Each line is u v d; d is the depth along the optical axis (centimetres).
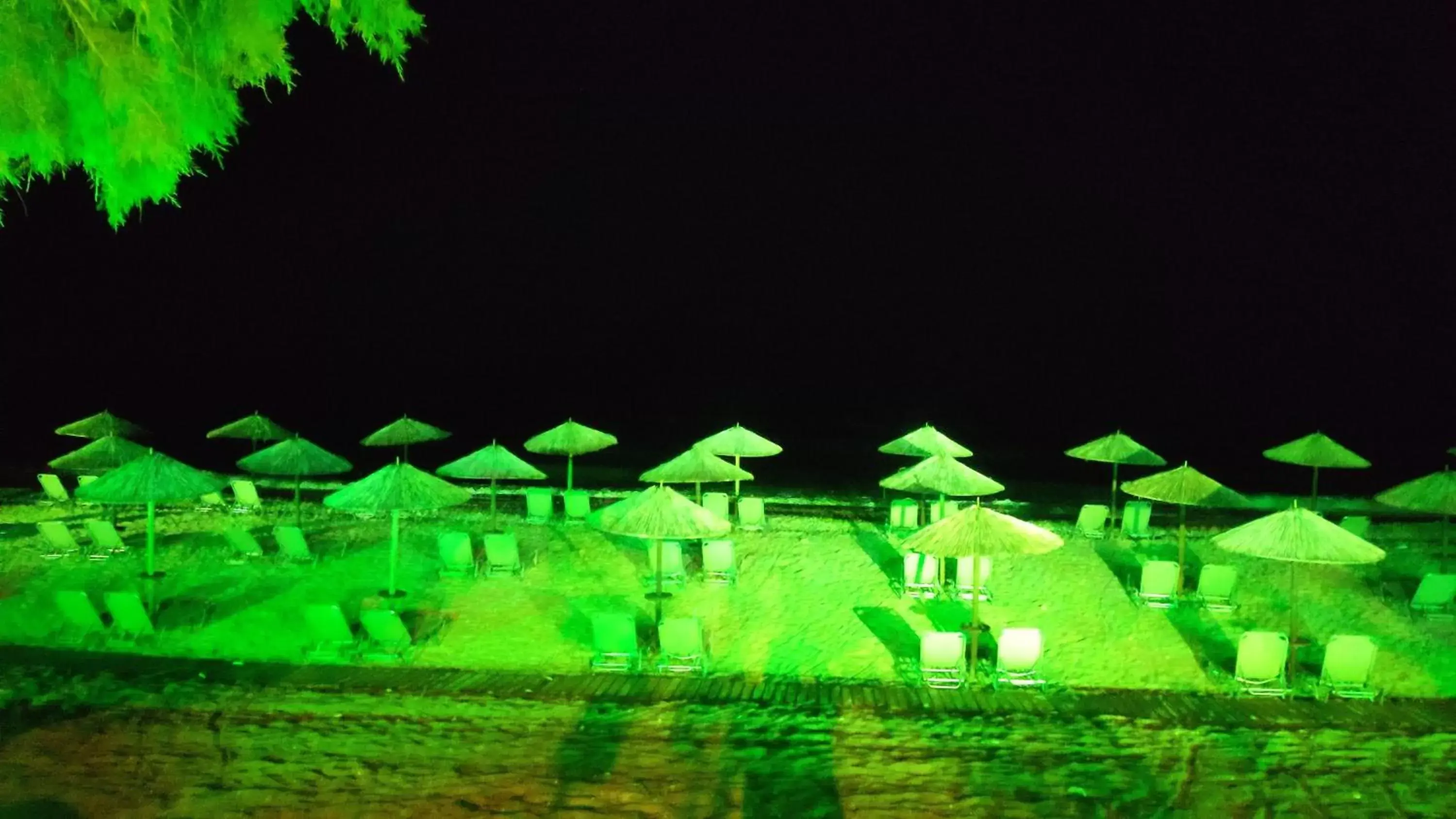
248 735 795
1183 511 1258
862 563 1375
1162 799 703
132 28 377
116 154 371
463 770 739
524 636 1105
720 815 674
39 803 664
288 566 1332
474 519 1623
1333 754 779
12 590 1212
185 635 1082
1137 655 1058
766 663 1044
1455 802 700
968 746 796
